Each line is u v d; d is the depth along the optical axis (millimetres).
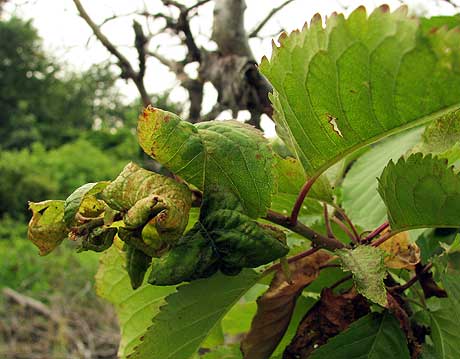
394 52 157
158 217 174
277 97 199
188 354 218
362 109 176
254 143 198
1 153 3443
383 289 186
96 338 1539
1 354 1448
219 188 192
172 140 189
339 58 168
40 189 3174
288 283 204
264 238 187
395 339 212
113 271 263
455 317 217
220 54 393
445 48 149
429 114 167
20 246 1954
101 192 185
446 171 186
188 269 186
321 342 224
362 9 159
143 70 401
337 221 245
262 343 228
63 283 1751
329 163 199
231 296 211
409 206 200
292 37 178
